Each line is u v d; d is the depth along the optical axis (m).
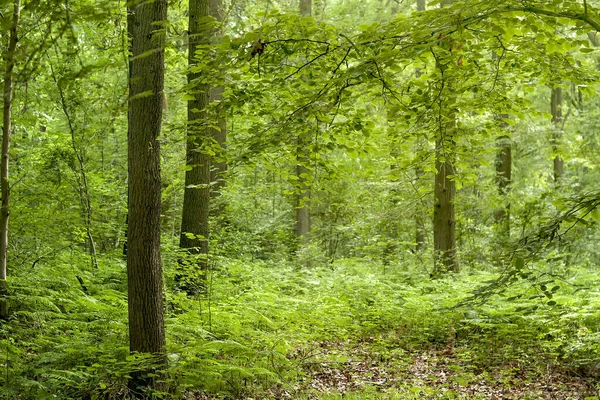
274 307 10.82
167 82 15.66
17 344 6.90
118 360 6.73
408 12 22.09
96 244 15.43
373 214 18.17
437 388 8.06
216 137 13.18
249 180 22.19
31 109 9.89
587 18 5.40
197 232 10.88
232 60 6.36
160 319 6.54
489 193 18.69
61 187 11.70
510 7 5.44
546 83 7.75
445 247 14.68
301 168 14.76
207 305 9.39
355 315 11.95
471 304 6.31
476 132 8.90
